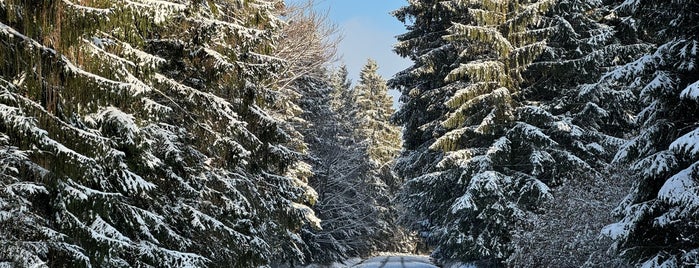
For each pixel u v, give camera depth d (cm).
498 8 1928
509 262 1443
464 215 1917
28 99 653
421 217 2533
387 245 4828
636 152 1045
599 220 1243
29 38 644
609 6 1912
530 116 1761
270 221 1329
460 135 1870
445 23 2262
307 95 3070
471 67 1827
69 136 697
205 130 1056
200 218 1006
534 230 1348
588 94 1722
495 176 1695
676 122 988
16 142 678
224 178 1120
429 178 1975
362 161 3581
